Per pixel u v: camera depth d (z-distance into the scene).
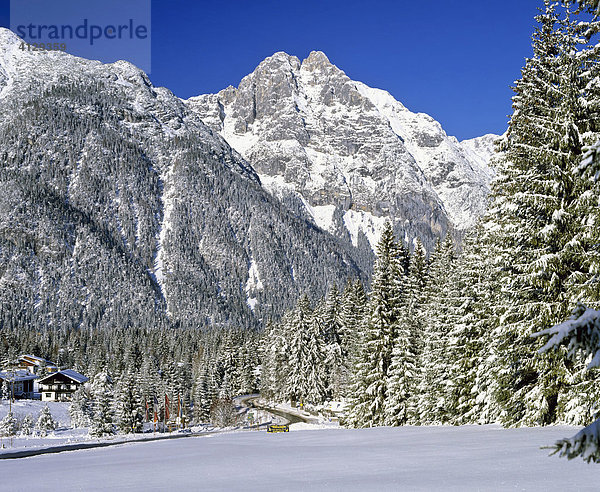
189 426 87.19
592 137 19.72
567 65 21.25
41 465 21.84
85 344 187.38
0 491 13.77
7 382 121.38
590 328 5.39
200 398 96.44
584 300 18.12
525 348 21.28
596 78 19.73
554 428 20.38
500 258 22.94
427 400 38.16
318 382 82.06
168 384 103.44
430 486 10.70
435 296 45.03
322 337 83.31
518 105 22.89
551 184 20.72
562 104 20.83
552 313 20.05
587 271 20.22
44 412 80.31
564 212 20.14
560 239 20.50
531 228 21.70
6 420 74.88
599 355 5.30
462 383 32.81
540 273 20.34
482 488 10.12
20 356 147.62
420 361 41.78
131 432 74.62
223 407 83.62
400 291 45.03
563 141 20.52
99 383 69.56
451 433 23.61
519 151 22.91
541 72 22.48
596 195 18.38
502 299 23.98
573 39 21.34
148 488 12.62
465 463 13.87
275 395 98.12
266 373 111.31
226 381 111.12
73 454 29.61
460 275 37.34
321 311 90.69
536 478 10.87
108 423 68.50
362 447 20.12
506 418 23.88
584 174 6.22
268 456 18.64
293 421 74.94
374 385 43.09
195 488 12.16
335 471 14.02
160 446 29.52
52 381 127.31
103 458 23.45
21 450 47.44
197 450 23.52
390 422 42.06
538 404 21.53
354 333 69.44
